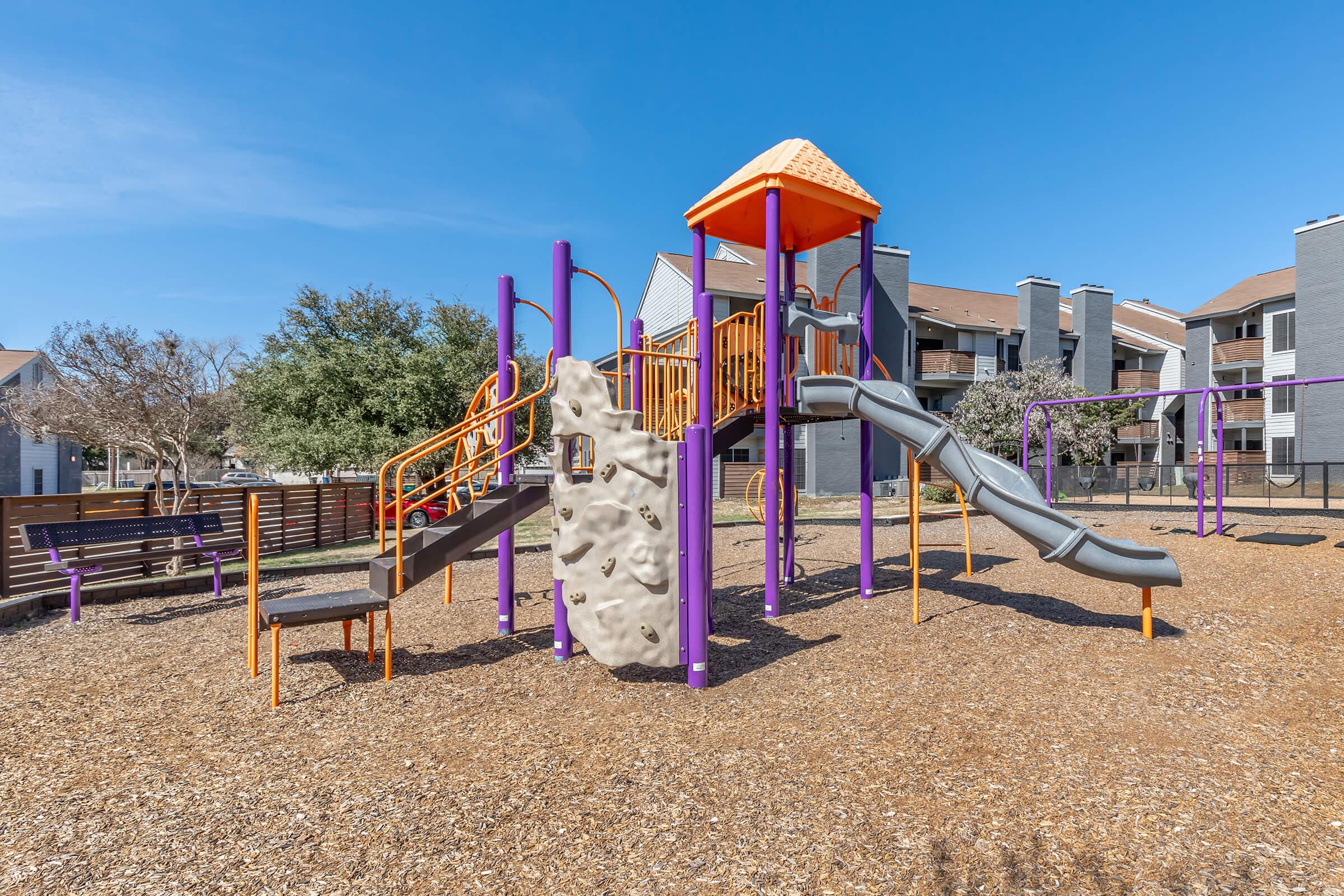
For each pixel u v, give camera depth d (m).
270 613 4.37
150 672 5.07
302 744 3.72
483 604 7.41
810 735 3.68
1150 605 5.50
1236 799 2.93
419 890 2.38
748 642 5.60
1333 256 23.48
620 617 4.52
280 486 12.98
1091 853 2.53
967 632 5.77
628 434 4.45
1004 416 23.56
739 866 2.49
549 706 4.27
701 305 5.93
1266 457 26.31
